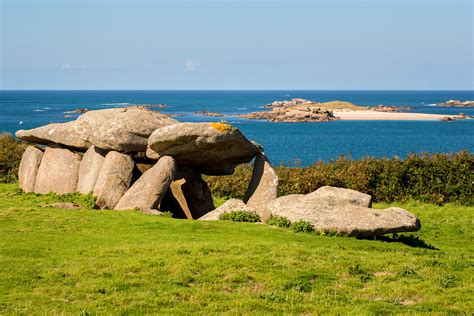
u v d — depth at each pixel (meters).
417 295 14.88
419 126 129.75
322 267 16.55
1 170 37.16
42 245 18.38
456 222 27.95
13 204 25.91
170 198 28.02
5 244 18.33
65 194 27.77
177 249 17.73
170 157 26.09
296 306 13.72
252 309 13.54
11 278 15.05
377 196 34.19
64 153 29.58
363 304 13.99
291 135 104.81
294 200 23.58
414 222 21.73
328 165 36.31
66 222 21.64
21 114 165.25
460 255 19.94
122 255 17.30
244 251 17.84
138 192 25.52
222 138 25.12
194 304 13.70
